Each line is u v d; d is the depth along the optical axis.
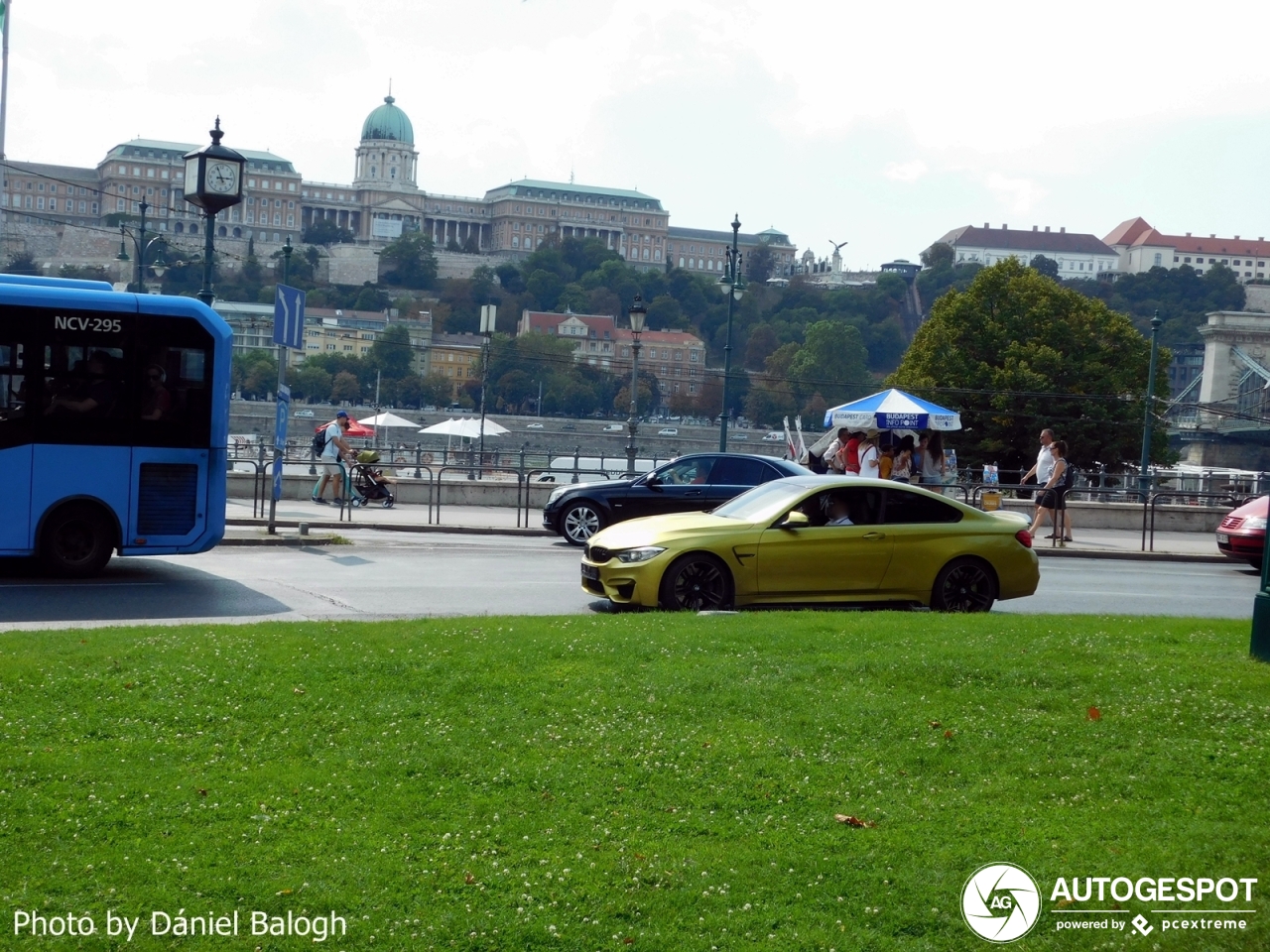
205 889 6.16
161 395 17.17
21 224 184.38
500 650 10.57
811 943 5.85
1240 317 138.88
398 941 5.75
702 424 161.12
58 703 8.73
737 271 45.66
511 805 7.38
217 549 21.23
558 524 23.75
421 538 24.81
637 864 6.57
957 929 6.02
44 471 16.64
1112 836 7.09
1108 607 18.00
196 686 9.23
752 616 12.96
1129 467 66.38
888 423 31.61
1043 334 67.12
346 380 167.12
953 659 10.43
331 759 8.00
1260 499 25.67
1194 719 9.07
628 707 9.12
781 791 7.69
